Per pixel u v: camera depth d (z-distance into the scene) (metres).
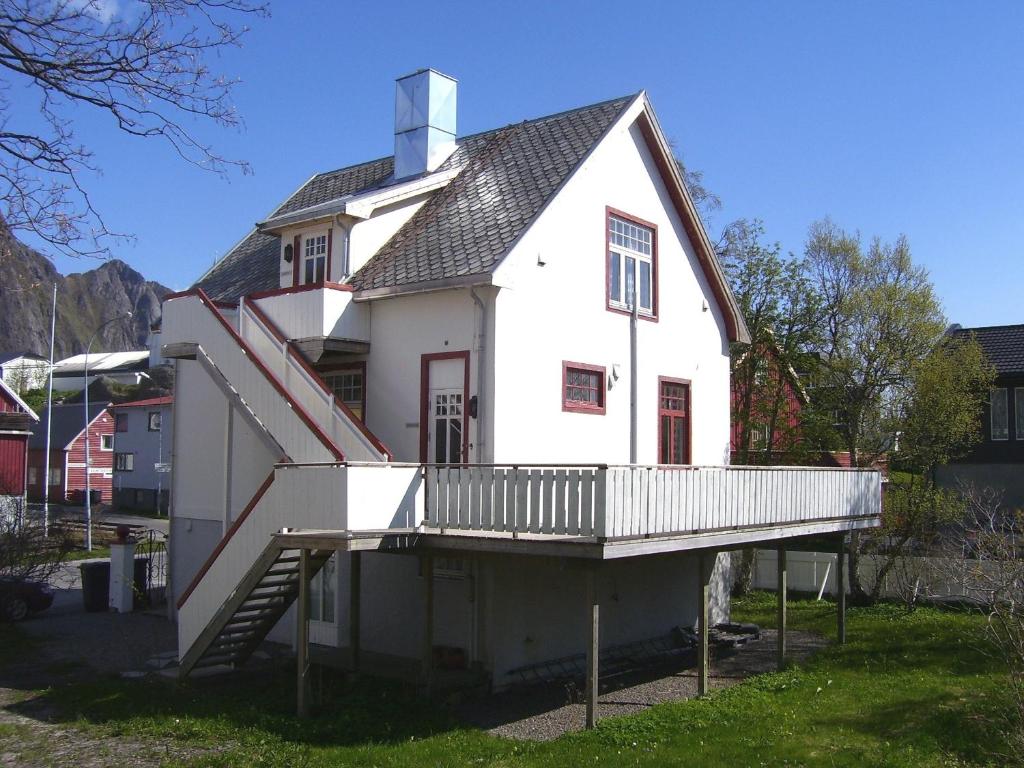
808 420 22.12
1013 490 27.75
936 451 21.23
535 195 14.84
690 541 11.66
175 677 12.96
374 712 11.25
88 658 14.55
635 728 10.73
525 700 12.66
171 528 18.50
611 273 16.03
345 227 15.27
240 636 13.45
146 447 48.78
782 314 23.14
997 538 15.10
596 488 10.11
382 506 11.32
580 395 15.14
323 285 14.18
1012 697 10.62
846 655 15.59
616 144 16.20
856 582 21.05
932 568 20.00
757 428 23.27
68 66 8.82
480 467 11.52
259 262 18.95
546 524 10.59
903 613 19.47
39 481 52.25
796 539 15.75
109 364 81.31
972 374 21.23
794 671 14.35
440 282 13.59
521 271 13.76
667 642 16.89
